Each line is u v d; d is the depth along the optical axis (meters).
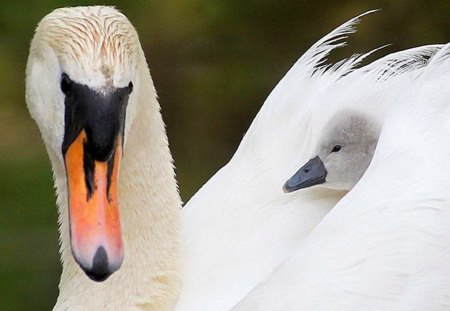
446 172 7.94
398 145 8.13
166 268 8.35
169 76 14.92
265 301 7.71
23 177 14.04
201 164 14.37
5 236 13.42
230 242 8.69
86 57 6.94
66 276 8.27
